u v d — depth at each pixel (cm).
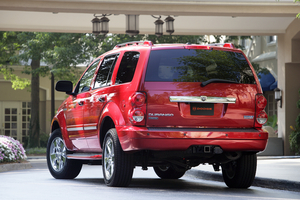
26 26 2506
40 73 3725
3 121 4666
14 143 1908
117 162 988
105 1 2088
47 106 4741
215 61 994
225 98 976
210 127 966
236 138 963
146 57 964
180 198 874
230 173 1109
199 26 2656
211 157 1030
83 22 2556
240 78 1002
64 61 3422
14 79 4166
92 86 1160
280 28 2788
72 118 1238
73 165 1275
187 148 941
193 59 980
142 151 987
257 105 1000
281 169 1493
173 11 2159
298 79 2852
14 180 1262
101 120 1054
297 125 2772
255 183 1214
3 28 2492
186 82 961
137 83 950
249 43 4216
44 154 3400
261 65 3994
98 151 1145
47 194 924
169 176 1368
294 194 1021
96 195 902
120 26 2597
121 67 1038
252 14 2236
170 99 947
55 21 2525
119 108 987
